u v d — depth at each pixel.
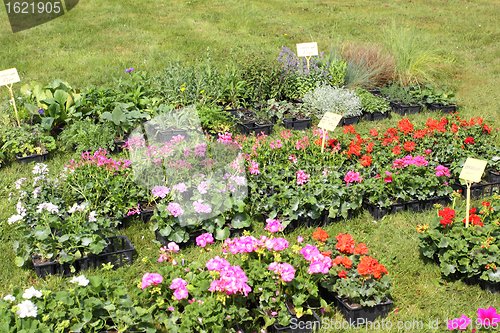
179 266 3.19
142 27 13.25
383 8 17.66
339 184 4.65
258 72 8.07
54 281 3.48
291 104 7.68
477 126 6.54
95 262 3.71
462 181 5.27
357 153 5.25
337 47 10.09
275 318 3.06
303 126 7.30
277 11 16.36
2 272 3.61
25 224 3.73
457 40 13.39
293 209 4.32
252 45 12.16
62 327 2.59
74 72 9.41
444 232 3.81
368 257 3.21
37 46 11.20
